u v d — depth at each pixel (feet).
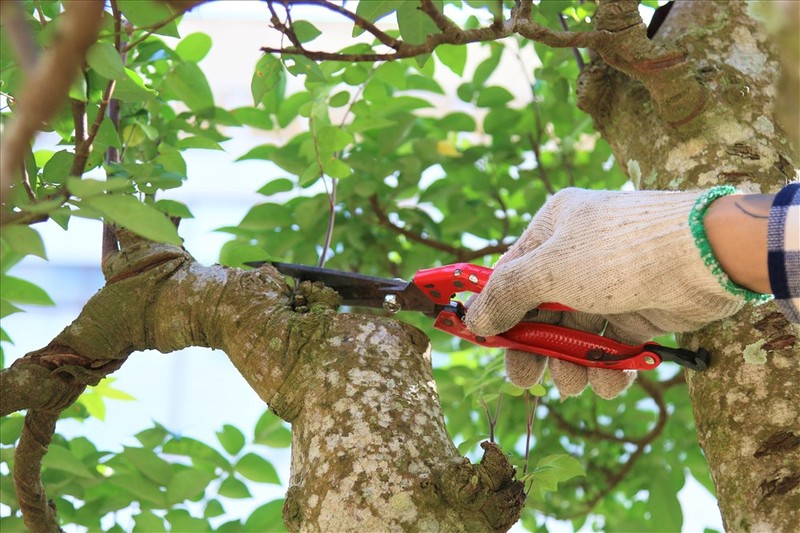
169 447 13.52
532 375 9.11
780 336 7.94
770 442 7.60
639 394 18.03
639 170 10.05
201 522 12.75
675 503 17.33
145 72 13.28
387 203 17.20
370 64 13.28
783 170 9.14
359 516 7.06
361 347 8.22
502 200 18.60
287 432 13.82
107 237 10.25
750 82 9.62
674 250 7.06
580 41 8.89
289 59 8.95
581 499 18.12
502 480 7.32
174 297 9.08
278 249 16.51
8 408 9.01
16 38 4.41
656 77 9.23
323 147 12.89
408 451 7.41
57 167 8.51
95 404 14.88
